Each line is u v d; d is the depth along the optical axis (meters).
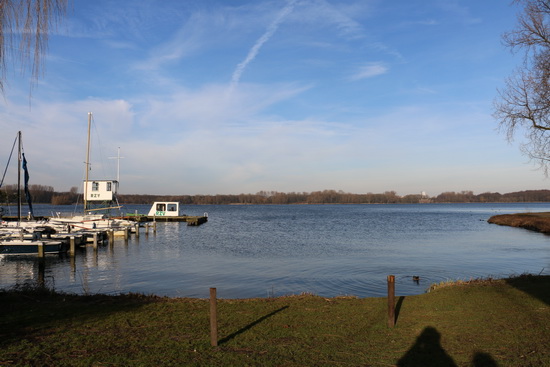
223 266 24.14
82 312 9.97
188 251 31.64
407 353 7.29
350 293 16.81
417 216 98.31
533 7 15.84
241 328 8.83
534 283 13.32
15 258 27.70
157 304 11.10
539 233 47.72
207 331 8.55
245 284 18.83
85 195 47.56
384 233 48.53
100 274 21.77
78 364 6.55
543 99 15.87
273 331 8.62
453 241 38.81
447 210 150.12
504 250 31.78
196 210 158.50
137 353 7.10
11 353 6.96
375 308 10.80
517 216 68.00
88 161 47.56
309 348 7.54
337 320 9.57
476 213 118.31
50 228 36.62
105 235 38.56
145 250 32.41
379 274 21.20
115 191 52.16
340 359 6.99
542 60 15.77
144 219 68.75
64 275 21.66
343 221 76.44
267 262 25.66
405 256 28.30
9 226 34.91
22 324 8.75
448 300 11.33
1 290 13.14
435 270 22.47
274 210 157.38
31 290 12.52
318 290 17.47
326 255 28.92
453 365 6.72
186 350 7.31
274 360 6.89
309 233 48.88
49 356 6.87
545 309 9.94
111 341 7.73
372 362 6.87
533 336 8.01
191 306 10.95
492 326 8.79
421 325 9.06
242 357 7.01
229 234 47.59
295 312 10.37
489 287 12.94
